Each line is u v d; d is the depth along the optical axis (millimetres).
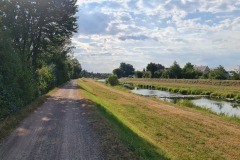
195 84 81688
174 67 113875
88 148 11141
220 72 94125
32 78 26344
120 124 17734
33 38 37281
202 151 14688
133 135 15117
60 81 65812
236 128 21172
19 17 34625
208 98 49406
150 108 31422
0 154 10156
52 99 30109
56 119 17484
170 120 23469
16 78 20281
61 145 11523
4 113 16609
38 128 14664
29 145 11406
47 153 10422
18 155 10086
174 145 15547
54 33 37406
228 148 15469
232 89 59906
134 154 10562
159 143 15688
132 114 26031
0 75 17078
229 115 29547
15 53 20984
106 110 23281
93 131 14203
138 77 156500
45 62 47750
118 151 10773
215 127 21125
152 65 144375
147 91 68375
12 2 33438
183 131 19266
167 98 49281
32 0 34188
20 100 20750
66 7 36406
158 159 11328
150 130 19062
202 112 30016
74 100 29484
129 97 45719
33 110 21000
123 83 108875
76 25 38406
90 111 21172
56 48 41281
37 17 35969
